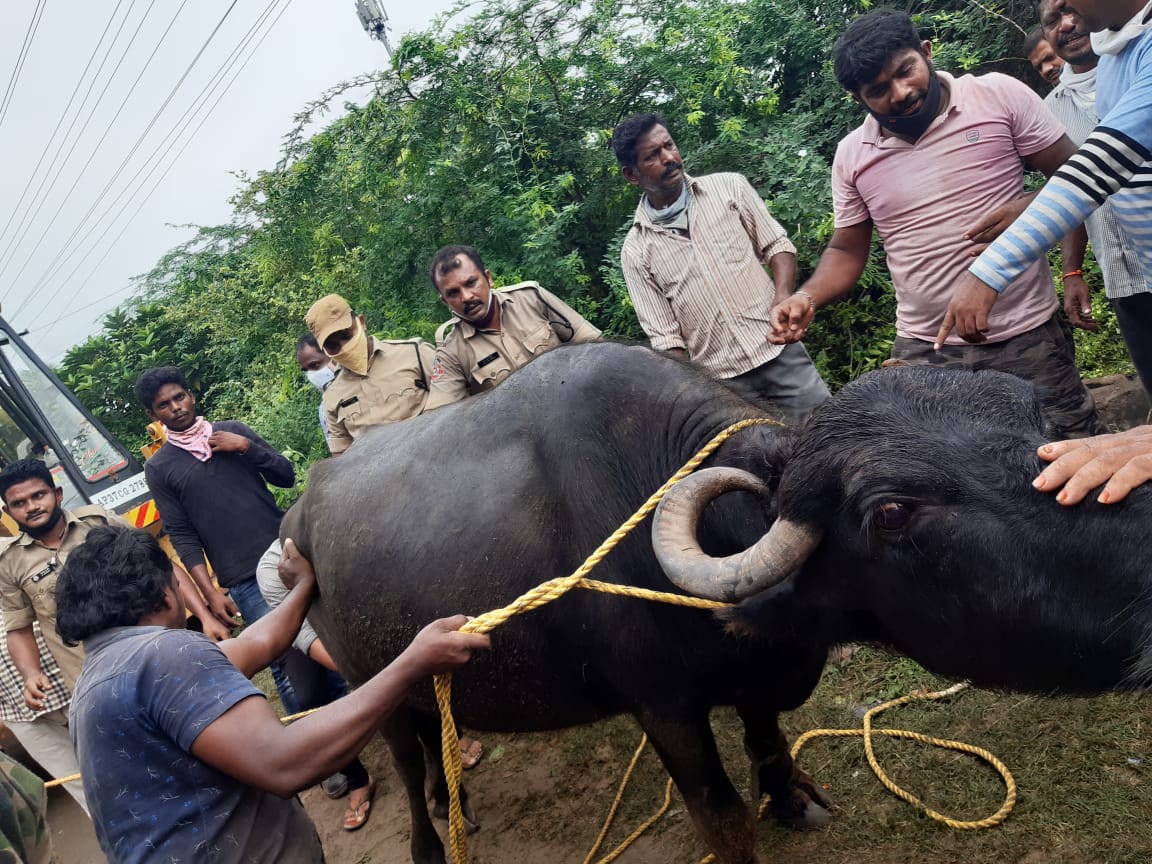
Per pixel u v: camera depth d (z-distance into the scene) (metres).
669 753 2.50
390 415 4.03
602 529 2.40
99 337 17.20
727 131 6.08
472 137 6.94
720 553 2.32
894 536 1.75
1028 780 2.75
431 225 6.82
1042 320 3.00
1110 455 1.54
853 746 3.20
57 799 5.23
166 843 1.81
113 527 2.13
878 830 2.82
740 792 3.25
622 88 6.86
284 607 2.55
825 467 1.85
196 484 4.54
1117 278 2.98
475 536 2.62
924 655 1.91
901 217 3.09
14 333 6.98
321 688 4.29
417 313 6.81
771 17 7.06
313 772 1.75
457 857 2.22
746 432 2.31
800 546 1.88
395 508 2.85
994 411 1.77
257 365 10.73
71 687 4.18
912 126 2.95
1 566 4.07
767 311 3.66
